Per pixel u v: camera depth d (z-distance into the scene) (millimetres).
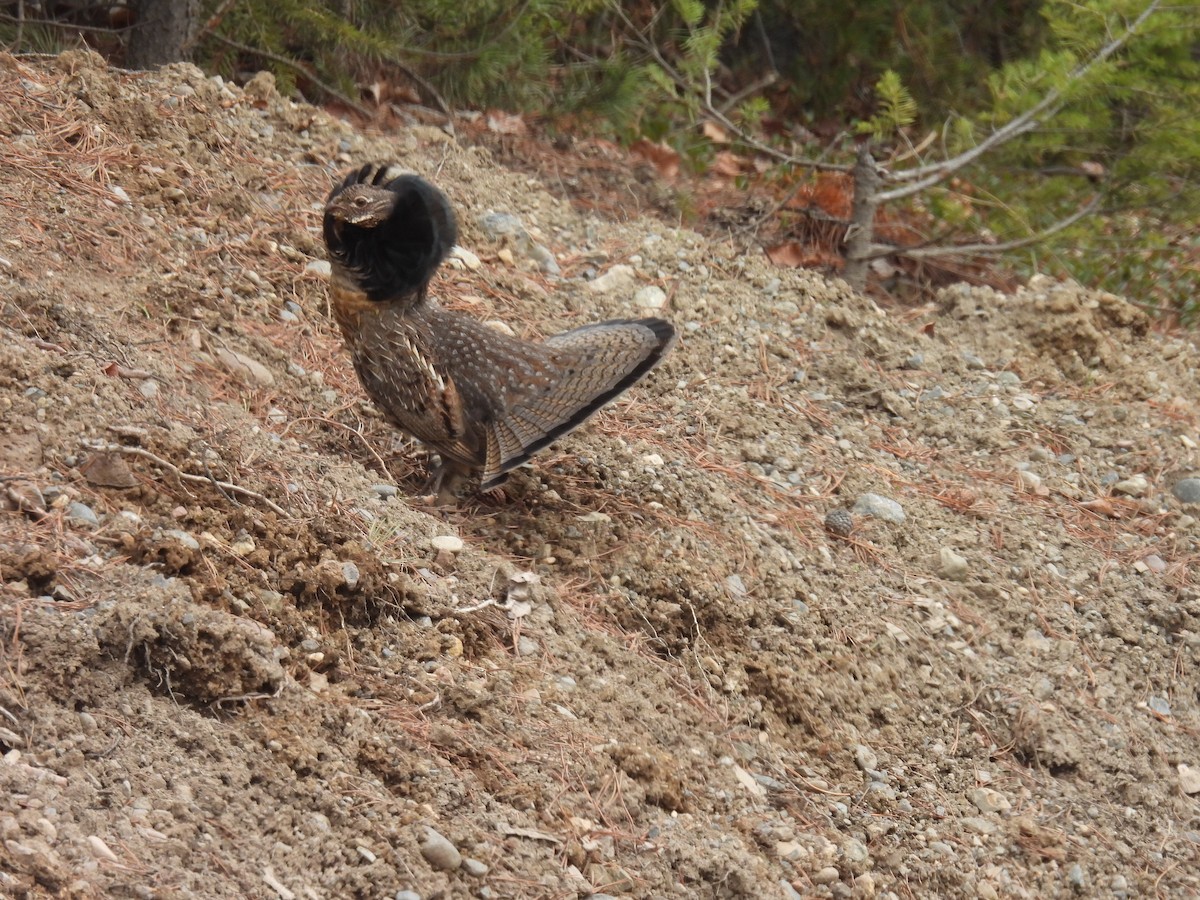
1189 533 13422
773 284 15281
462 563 9523
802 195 19188
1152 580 12742
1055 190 19156
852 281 17844
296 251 12539
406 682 8375
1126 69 17641
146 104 13070
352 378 11461
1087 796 10578
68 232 11102
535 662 9031
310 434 10617
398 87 17672
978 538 12555
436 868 7207
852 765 9797
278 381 10977
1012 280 19234
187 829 6625
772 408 13398
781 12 23391
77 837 6238
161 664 7359
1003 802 10141
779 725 9805
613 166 18625
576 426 9859
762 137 22000
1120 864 10117
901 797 9781
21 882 5840
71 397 8906
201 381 10266
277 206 13023
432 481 10492
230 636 7586
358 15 16812
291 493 9305
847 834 9234
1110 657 11820
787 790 9312
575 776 8242
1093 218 19297
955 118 20719
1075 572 12539
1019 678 11281
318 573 8570
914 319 16406
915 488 13062
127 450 8656
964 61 22547
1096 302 16406
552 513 10617
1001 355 15656
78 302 10227
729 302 14734
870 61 22906
